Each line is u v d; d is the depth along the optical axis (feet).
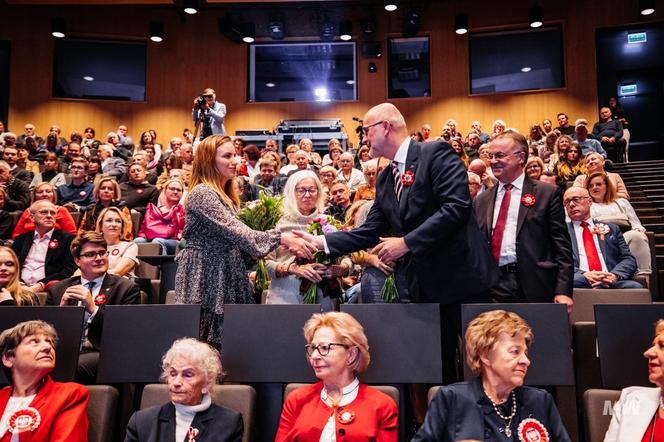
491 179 20.34
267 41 42.22
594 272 12.26
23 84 40.09
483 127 40.37
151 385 7.98
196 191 8.61
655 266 16.10
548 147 29.14
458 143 26.96
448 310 8.40
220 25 40.42
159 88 41.88
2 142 30.14
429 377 7.88
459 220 7.66
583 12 39.50
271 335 8.25
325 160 29.99
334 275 9.33
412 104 41.34
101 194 17.92
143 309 8.43
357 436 6.94
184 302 8.52
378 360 8.00
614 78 38.81
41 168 28.84
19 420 7.45
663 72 38.17
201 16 42.50
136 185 21.77
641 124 38.29
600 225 13.16
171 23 42.37
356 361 7.50
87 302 9.54
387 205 8.46
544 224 9.05
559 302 8.47
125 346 8.32
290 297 10.03
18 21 40.45
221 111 29.30
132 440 7.37
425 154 8.19
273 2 39.65
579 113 39.01
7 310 8.45
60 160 29.76
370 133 8.49
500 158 9.43
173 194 18.10
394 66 41.88
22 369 7.74
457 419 6.91
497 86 40.93
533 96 39.91
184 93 41.98
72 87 40.98
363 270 11.22
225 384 8.41
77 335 8.40
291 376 8.09
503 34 41.06
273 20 41.14
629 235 15.23
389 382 7.92
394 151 8.45
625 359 7.79
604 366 7.82
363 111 41.45
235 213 9.03
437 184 7.96
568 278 8.69
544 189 9.24
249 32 41.19
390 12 41.63
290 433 7.23
